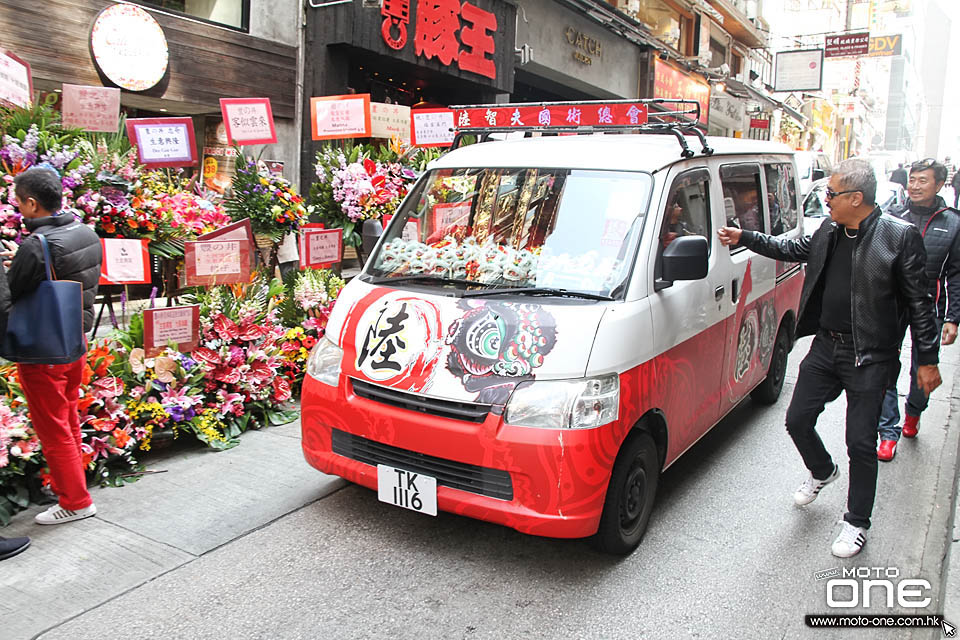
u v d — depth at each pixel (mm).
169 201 5898
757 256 5055
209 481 4344
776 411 5910
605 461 3270
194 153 5777
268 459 4691
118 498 4098
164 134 5613
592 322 3354
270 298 5699
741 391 5035
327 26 9648
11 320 3453
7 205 4578
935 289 4863
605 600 3275
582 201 3881
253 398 5168
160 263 6211
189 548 3588
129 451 4395
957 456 5074
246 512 3975
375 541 3732
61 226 3695
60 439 3697
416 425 3389
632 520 3660
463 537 3805
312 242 6195
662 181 3887
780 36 32562
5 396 4113
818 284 3836
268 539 3707
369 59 10562
